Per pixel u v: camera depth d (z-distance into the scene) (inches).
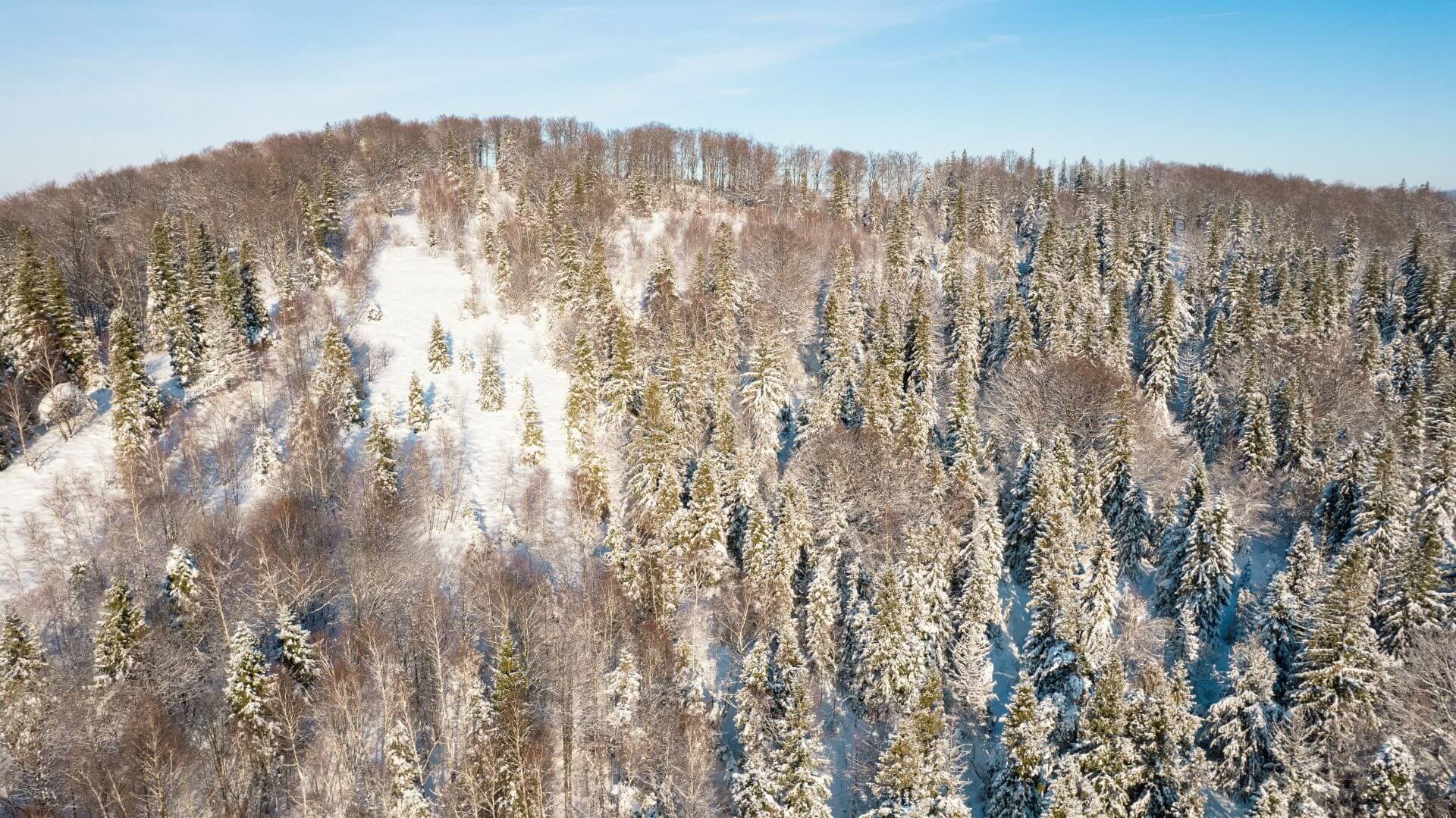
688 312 3846.0
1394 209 6929.1
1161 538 2810.0
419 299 4409.5
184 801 1694.1
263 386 3388.3
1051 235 4832.7
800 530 2397.9
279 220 4466.0
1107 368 3609.7
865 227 6102.4
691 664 2148.1
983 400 3730.3
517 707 1808.6
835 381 3385.8
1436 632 2038.6
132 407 2800.2
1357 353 4050.2
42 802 1663.4
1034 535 2679.6
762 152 6692.9
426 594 2224.4
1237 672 2046.0
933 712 1825.8
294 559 2223.2
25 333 3043.8
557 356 3858.3
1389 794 1609.3
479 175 5979.3
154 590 2234.3
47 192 4992.6
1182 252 5802.2
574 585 2458.2
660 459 2556.6
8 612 1940.2
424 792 1840.6
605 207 5059.1
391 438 3002.0
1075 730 1845.5
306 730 1914.4
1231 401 3668.8
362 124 6879.9
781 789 1721.2
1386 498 2504.9
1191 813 1664.6
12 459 2812.5
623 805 1854.1
